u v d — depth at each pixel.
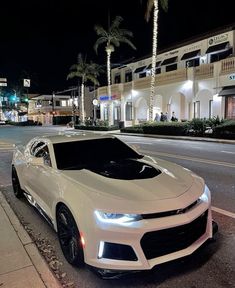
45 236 4.67
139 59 39.44
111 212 3.11
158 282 3.26
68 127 48.56
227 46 26.23
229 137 19.22
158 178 3.84
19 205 6.24
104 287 3.23
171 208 3.18
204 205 3.54
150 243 3.08
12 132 37.34
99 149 5.01
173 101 32.50
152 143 18.81
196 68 27.86
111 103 41.69
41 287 3.15
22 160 6.04
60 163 4.55
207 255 3.76
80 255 3.41
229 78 24.34
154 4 27.25
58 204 3.89
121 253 3.07
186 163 10.59
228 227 4.60
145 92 35.69
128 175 3.95
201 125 21.66
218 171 8.93
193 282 3.24
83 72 47.94
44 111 72.81
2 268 3.52
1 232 4.52
